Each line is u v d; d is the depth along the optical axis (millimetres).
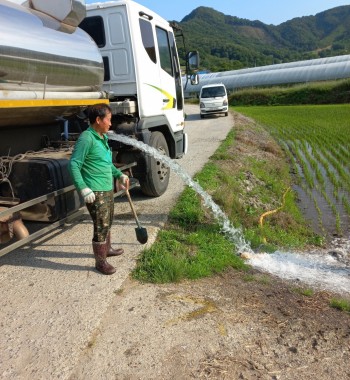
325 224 8391
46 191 4867
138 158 7051
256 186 10344
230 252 5789
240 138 16203
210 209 7355
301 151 16250
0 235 4375
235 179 10000
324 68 50469
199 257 5254
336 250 6867
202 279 4824
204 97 27719
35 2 5031
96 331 3730
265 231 7281
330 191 10703
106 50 6922
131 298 4270
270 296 4586
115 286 4473
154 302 4191
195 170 10211
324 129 21484
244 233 6734
